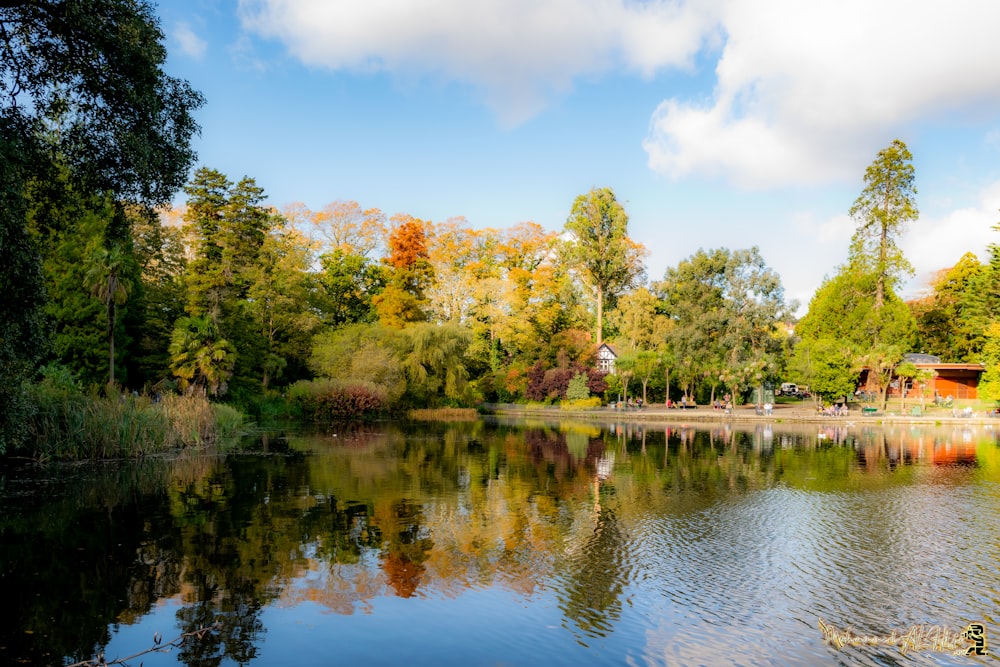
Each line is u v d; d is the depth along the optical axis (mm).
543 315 64125
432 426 42938
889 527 15562
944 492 20062
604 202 67125
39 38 11703
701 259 65625
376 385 46781
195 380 34375
